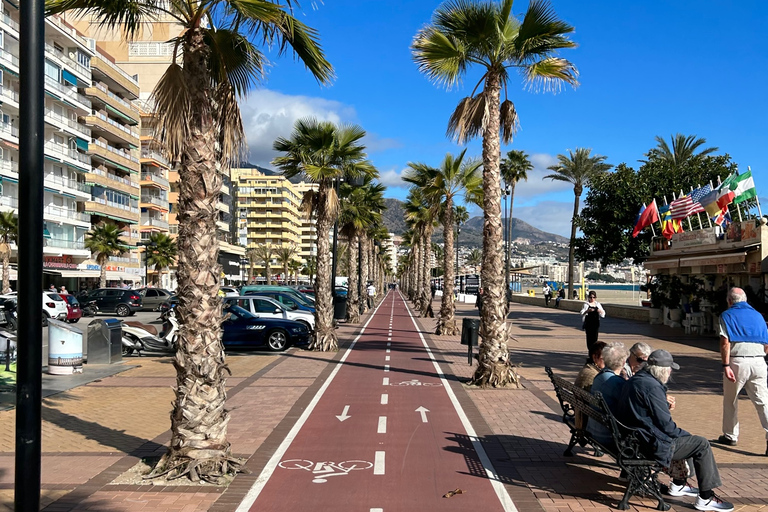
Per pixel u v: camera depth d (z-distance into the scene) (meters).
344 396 11.71
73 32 50.41
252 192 134.50
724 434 8.20
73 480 6.58
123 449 7.86
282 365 16.16
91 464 7.18
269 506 5.89
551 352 19.70
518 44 13.14
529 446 8.10
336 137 20.31
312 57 7.72
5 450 7.81
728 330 7.84
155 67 73.12
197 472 6.57
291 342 19.42
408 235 75.06
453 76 14.06
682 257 28.08
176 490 6.30
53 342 14.05
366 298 47.81
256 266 134.50
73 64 51.03
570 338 24.89
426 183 28.38
